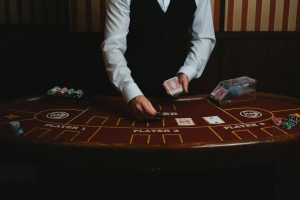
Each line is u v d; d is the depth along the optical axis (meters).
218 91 2.29
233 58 3.77
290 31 3.76
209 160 1.58
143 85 2.52
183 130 1.78
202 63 2.46
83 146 1.58
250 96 2.31
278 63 3.81
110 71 2.13
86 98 2.26
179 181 1.95
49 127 1.83
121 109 2.14
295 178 1.80
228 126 1.84
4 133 1.75
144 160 1.56
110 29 2.22
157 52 2.48
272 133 1.74
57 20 3.71
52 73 3.77
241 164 1.62
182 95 2.58
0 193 2.80
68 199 2.00
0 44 3.64
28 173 2.97
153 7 2.39
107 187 1.96
